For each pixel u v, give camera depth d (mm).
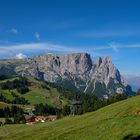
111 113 62000
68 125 67000
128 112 56562
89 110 163500
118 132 41844
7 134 81625
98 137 43031
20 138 66250
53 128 68875
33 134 66625
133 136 38656
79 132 49875
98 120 56812
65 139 48531
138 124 42875
